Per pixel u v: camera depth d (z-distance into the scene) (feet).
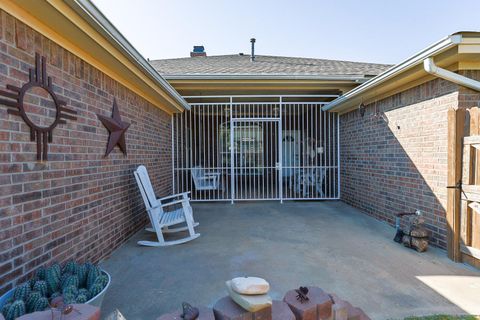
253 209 20.58
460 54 10.35
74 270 7.06
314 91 24.20
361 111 18.83
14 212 6.75
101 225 11.07
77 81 9.55
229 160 30.35
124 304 7.86
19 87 7.00
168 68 24.14
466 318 7.03
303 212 19.42
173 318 4.21
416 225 12.14
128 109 13.94
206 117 30.37
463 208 10.41
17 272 6.78
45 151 7.88
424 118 12.94
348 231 14.76
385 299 7.97
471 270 9.83
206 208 21.08
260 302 4.10
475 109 10.10
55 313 4.66
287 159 30.17
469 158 10.20
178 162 24.58
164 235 14.58
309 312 4.43
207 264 10.61
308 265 10.41
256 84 21.75
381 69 24.72
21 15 7.05
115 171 12.44
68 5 7.39
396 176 15.17
